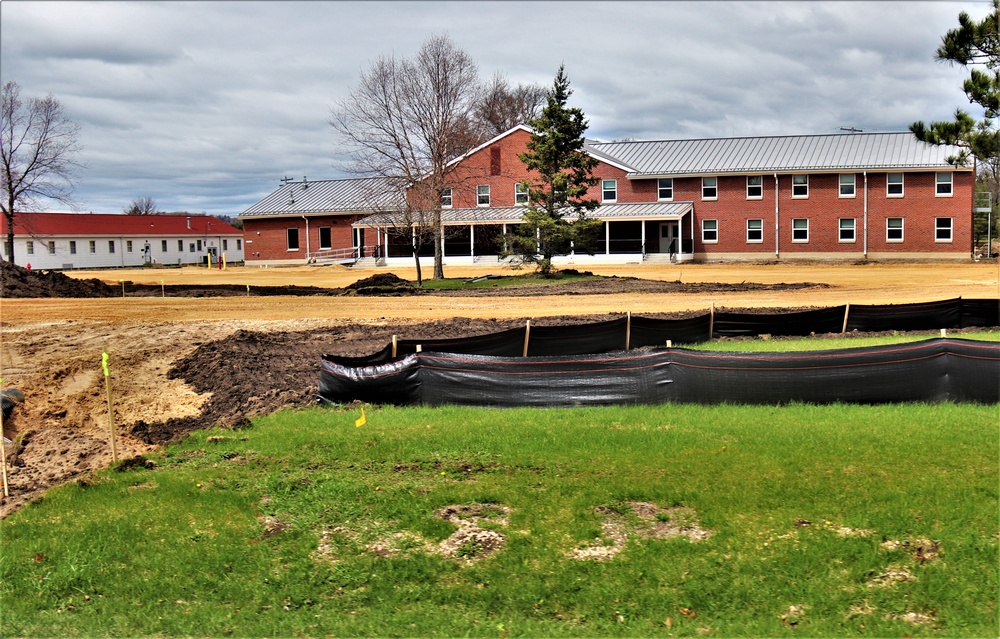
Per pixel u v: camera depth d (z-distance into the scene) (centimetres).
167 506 980
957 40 2277
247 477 1071
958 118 2295
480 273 4759
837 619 718
